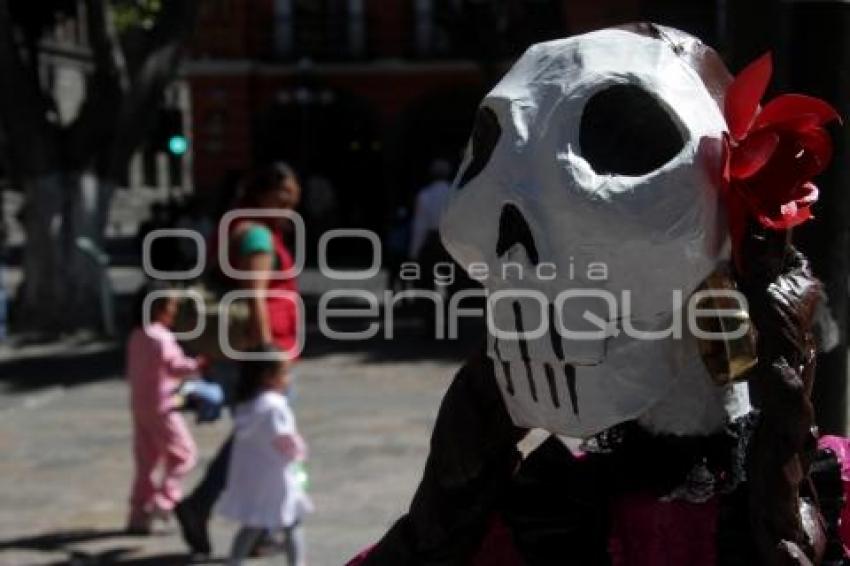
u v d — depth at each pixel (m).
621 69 1.53
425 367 11.12
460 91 29.33
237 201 6.00
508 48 17.23
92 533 6.25
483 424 1.73
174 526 6.37
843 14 2.32
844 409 2.32
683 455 1.69
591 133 1.54
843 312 2.29
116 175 14.37
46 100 14.21
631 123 1.53
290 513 5.20
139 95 14.03
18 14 14.58
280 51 28.94
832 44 2.32
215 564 5.69
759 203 1.51
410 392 9.88
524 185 1.54
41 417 9.33
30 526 6.37
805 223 2.25
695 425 1.69
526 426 1.71
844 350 2.31
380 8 29.33
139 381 6.18
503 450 1.76
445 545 1.77
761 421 1.55
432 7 29.08
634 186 1.49
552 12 15.89
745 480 1.66
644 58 1.55
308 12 29.19
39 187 14.07
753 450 1.55
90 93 14.12
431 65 29.16
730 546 1.67
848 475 1.74
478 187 1.60
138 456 6.25
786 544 1.54
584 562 1.73
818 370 2.29
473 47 21.31
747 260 1.55
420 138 29.73
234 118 28.69
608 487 1.73
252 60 28.62
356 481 6.97
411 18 29.31
